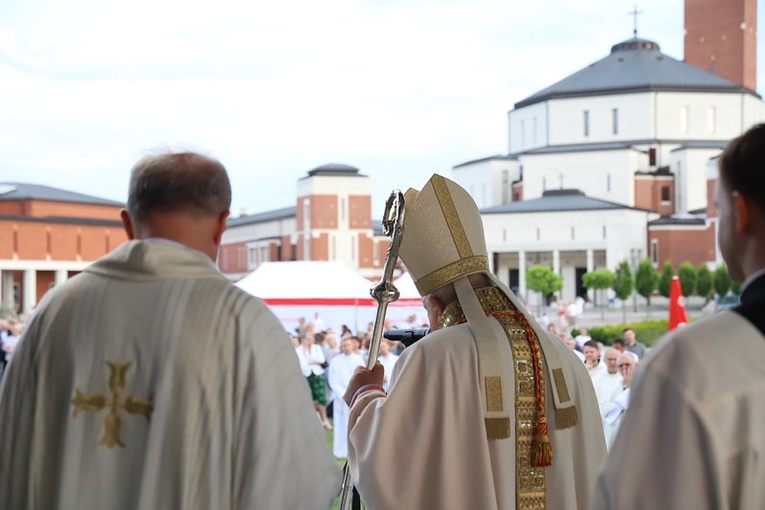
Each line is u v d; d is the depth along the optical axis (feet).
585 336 61.93
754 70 321.73
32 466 6.85
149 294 6.88
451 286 9.59
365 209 249.14
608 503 5.62
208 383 6.70
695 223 252.21
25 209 224.94
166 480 6.61
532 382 8.85
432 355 8.84
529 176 284.00
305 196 252.01
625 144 288.30
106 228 203.72
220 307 6.86
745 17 313.53
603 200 260.21
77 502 6.66
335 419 46.19
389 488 8.61
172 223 7.13
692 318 180.55
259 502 6.60
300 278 72.18
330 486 6.97
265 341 6.88
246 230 286.25
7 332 78.79
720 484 5.25
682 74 296.10
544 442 8.66
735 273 5.98
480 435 8.58
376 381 9.62
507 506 8.63
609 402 32.60
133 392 6.74
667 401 5.46
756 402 5.32
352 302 71.15
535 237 250.78
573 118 295.48
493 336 8.90
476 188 309.01
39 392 6.91
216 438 6.68
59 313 7.02
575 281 256.11
